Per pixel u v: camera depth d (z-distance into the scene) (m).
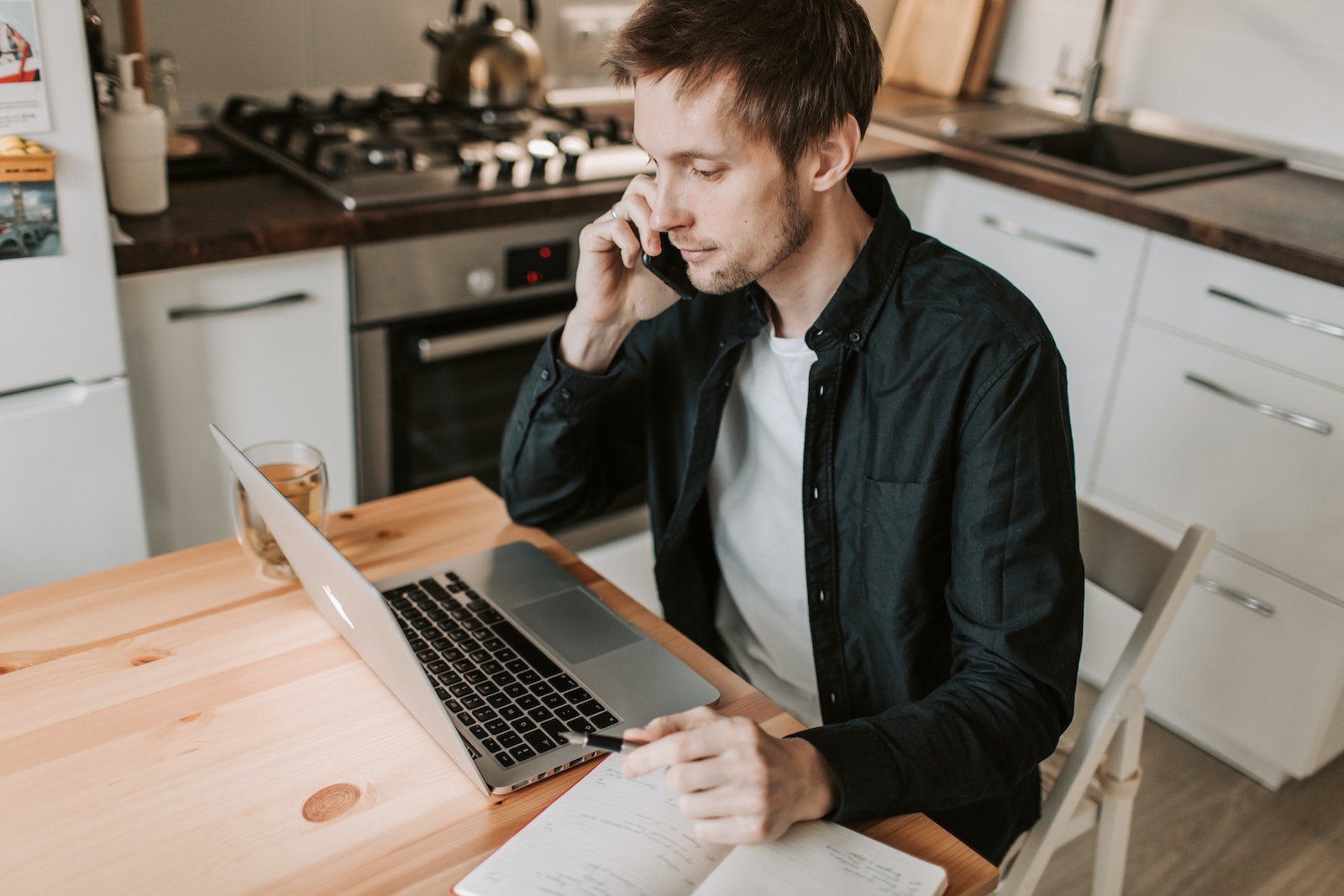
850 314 1.12
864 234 1.15
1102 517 1.33
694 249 1.03
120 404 1.74
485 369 2.20
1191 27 2.68
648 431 1.36
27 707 0.93
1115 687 1.25
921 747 0.90
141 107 1.75
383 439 2.12
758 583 1.34
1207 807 2.08
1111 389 2.30
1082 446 2.39
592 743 0.85
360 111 2.36
